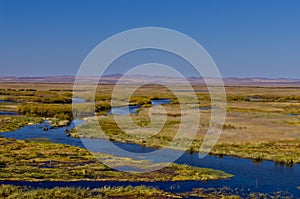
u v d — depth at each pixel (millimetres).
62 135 49469
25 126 57156
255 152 39875
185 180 29844
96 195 25000
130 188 26703
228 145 43250
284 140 46312
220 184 29000
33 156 36062
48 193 24641
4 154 36375
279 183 29625
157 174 31375
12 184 27266
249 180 30297
